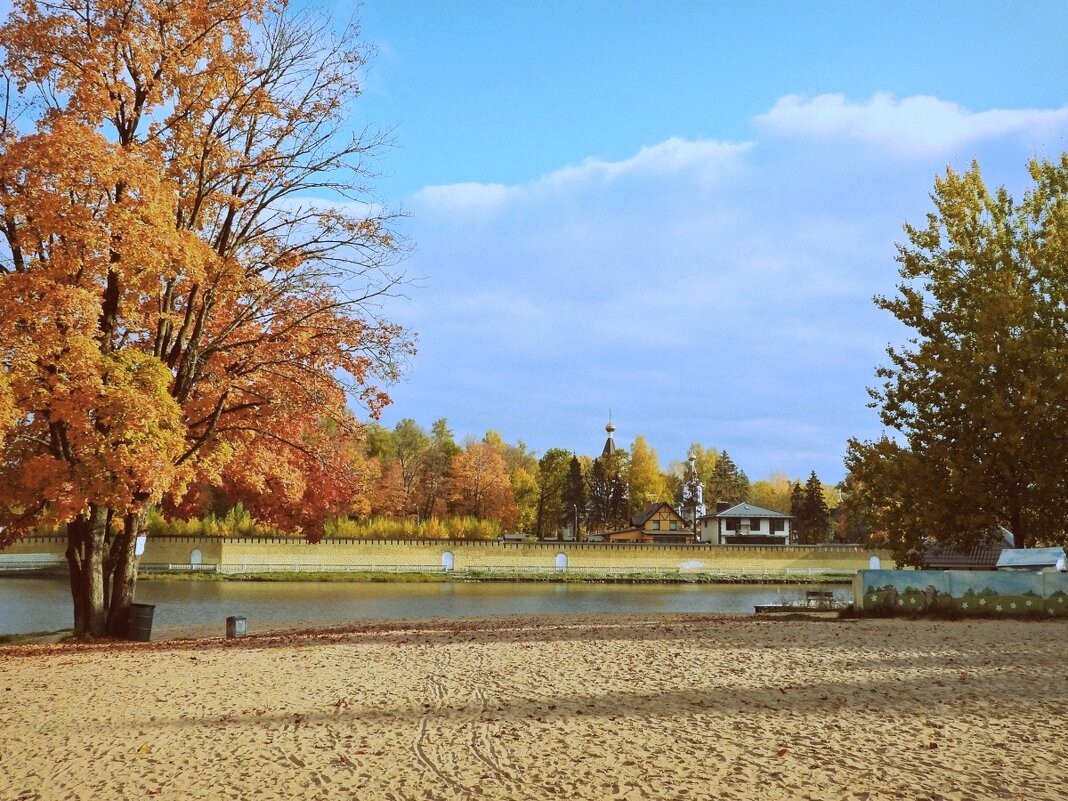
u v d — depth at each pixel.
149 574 78.12
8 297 20.69
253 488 29.73
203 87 25.45
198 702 15.15
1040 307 35.88
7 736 13.03
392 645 23.45
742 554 96.75
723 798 9.35
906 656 19.33
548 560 92.19
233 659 20.81
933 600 29.81
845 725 12.52
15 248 23.92
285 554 83.94
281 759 11.35
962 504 34.88
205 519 88.19
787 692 15.11
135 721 13.77
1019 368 34.41
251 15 26.42
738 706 13.93
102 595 27.55
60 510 21.78
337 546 86.00
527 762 10.91
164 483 22.34
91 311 21.44
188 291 27.47
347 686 16.53
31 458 23.45
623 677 16.92
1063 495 33.44
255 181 27.44
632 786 9.84
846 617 30.38
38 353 20.86
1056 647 20.42
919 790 9.46
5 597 56.59
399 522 103.56
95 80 23.25
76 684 17.33
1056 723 12.38
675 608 57.31
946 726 12.36
